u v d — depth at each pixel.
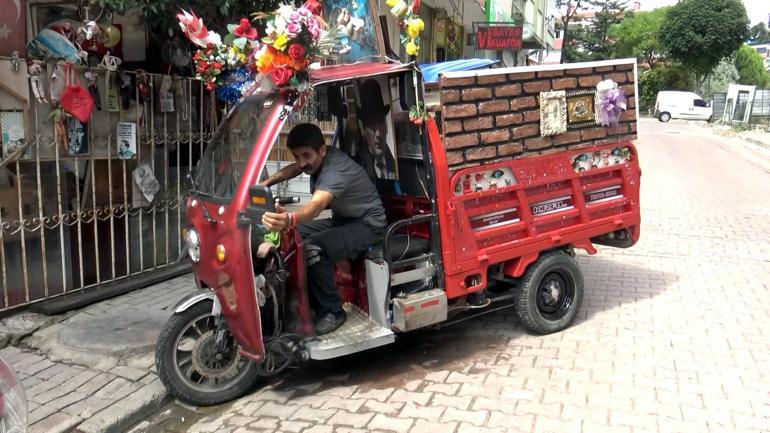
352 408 3.77
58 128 5.09
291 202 4.46
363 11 4.39
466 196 4.17
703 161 16.86
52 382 4.13
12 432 2.21
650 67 54.69
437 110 4.01
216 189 3.86
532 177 4.48
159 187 6.07
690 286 5.89
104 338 4.65
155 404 3.92
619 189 5.13
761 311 5.18
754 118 30.08
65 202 5.29
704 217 9.02
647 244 7.52
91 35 5.46
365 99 4.48
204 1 5.25
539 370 4.17
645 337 4.68
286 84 3.45
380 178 4.62
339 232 3.96
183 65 6.20
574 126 4.66
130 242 5.87
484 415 3.60
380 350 4.67
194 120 6.36
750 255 6.95
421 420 3.58
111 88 5.46
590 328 4.90
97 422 3.63
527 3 24.89
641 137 25.77
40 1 6.09
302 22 3.29
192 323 3.84
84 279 5.55
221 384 3.95
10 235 4.95
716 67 50.06
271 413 3.79
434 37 14.85
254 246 3.65
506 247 4.42
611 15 52.25
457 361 4.38
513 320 5.18
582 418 3.51
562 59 39.72
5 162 4.75
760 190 11.58
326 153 4.02
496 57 23.25
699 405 3.62
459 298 4.47
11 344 4.76
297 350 3.80
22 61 4.79
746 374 4.01
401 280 4.06
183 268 6.24
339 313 4.06
